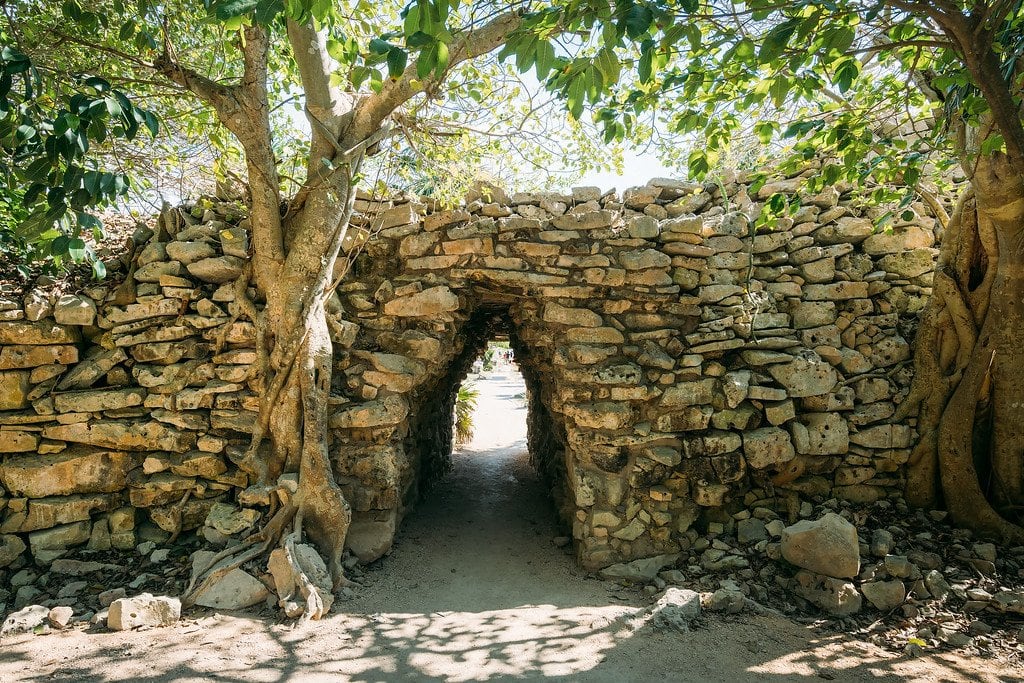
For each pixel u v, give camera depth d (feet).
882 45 8.88
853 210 16.70
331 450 15.08
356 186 15.55
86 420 14.30
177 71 13.79
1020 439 14.19
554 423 19.22
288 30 13.24
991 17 7.66
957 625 11.76
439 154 17.92
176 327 14.92
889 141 12.35
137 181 17.07
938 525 14.53
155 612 11.59
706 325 16.03
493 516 19.61
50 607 12.28
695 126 10.81
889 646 11.28
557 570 15.39
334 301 15.74
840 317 16.31
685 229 15.99
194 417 14.58
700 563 14.44
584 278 16.05
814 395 15.44
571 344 16.07
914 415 15.38
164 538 14.29
